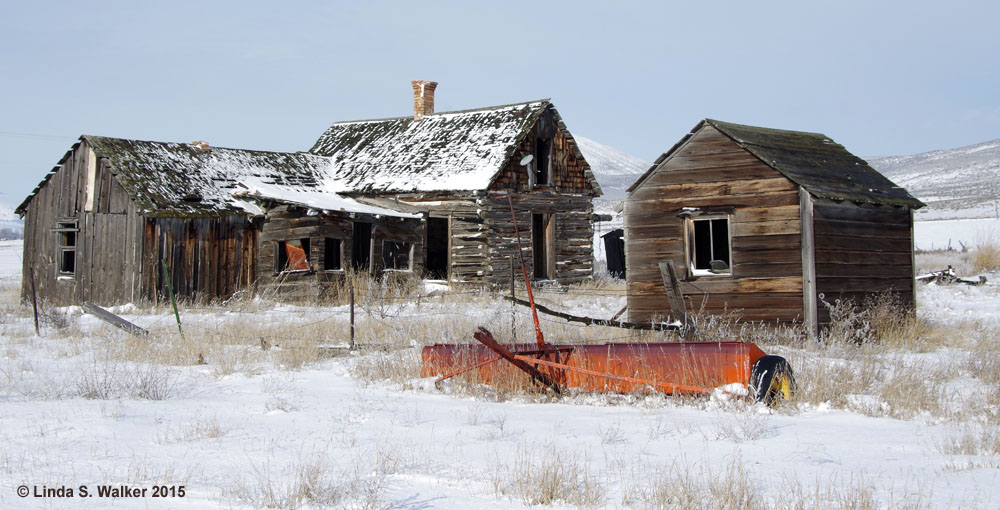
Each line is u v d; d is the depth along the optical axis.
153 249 26.83
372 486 6.80
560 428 9.28
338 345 16.55
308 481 6.71
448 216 31.41
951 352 15.98
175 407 10.54
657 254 18.20
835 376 11.59
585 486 6.68
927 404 10.52
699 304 17.72
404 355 14.41
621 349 11.59
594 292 30.06
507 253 31.23
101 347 16.84
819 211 16.88
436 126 35.97
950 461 7.75
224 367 13.91
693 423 9.49
